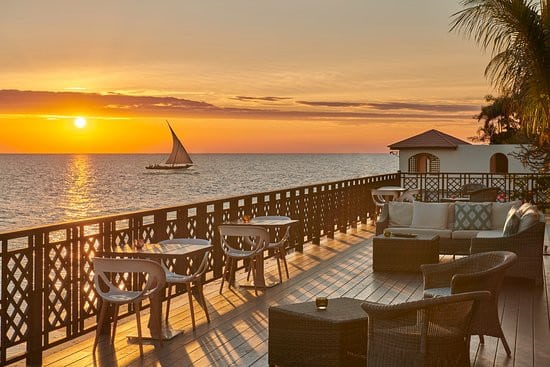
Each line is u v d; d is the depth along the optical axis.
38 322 5.72
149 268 5.80
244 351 6.05
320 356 5.14
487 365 5.64
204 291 8.76
